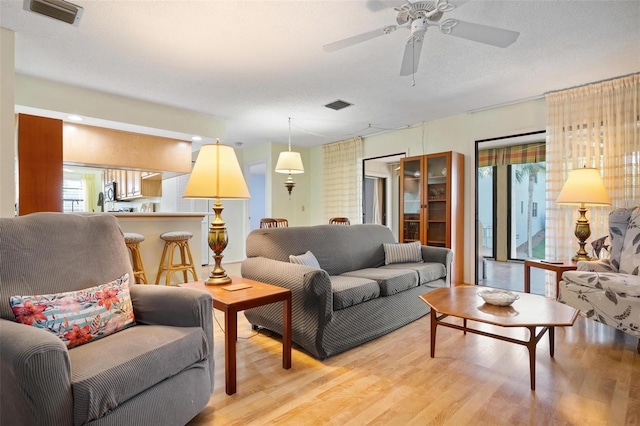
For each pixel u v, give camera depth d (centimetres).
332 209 639
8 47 246
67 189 796
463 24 191
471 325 298
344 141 615
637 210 297
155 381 131
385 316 274
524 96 387
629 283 237
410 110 440
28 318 133
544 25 239
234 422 158
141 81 340
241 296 195
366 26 241
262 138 610
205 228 659
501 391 185
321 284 218
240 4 215
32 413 104
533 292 431
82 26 240
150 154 455
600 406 170
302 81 341
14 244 149
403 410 168
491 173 727
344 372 207
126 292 170
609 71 319
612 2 212
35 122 292
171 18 230
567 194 317
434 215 462
